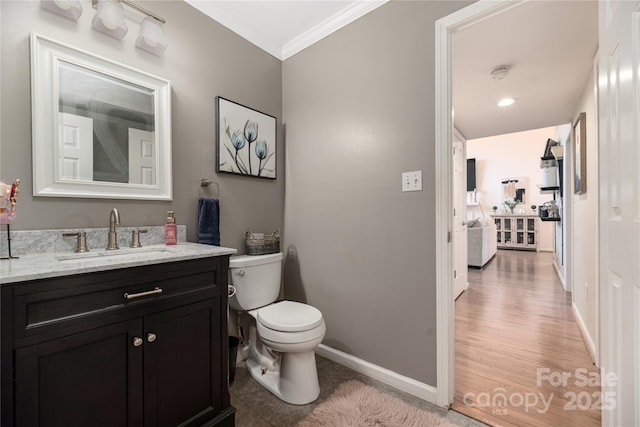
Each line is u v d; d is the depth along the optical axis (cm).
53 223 127
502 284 398
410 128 164
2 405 79
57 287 88
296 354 156
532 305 310
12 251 116
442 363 151
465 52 197
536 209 725
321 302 210
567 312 288
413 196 163
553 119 327
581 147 243
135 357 104
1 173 115
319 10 191
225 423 131
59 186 128
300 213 222
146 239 154
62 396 89
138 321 105
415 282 162
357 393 163
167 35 166
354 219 190
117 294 100
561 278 417
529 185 738
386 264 175
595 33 176
